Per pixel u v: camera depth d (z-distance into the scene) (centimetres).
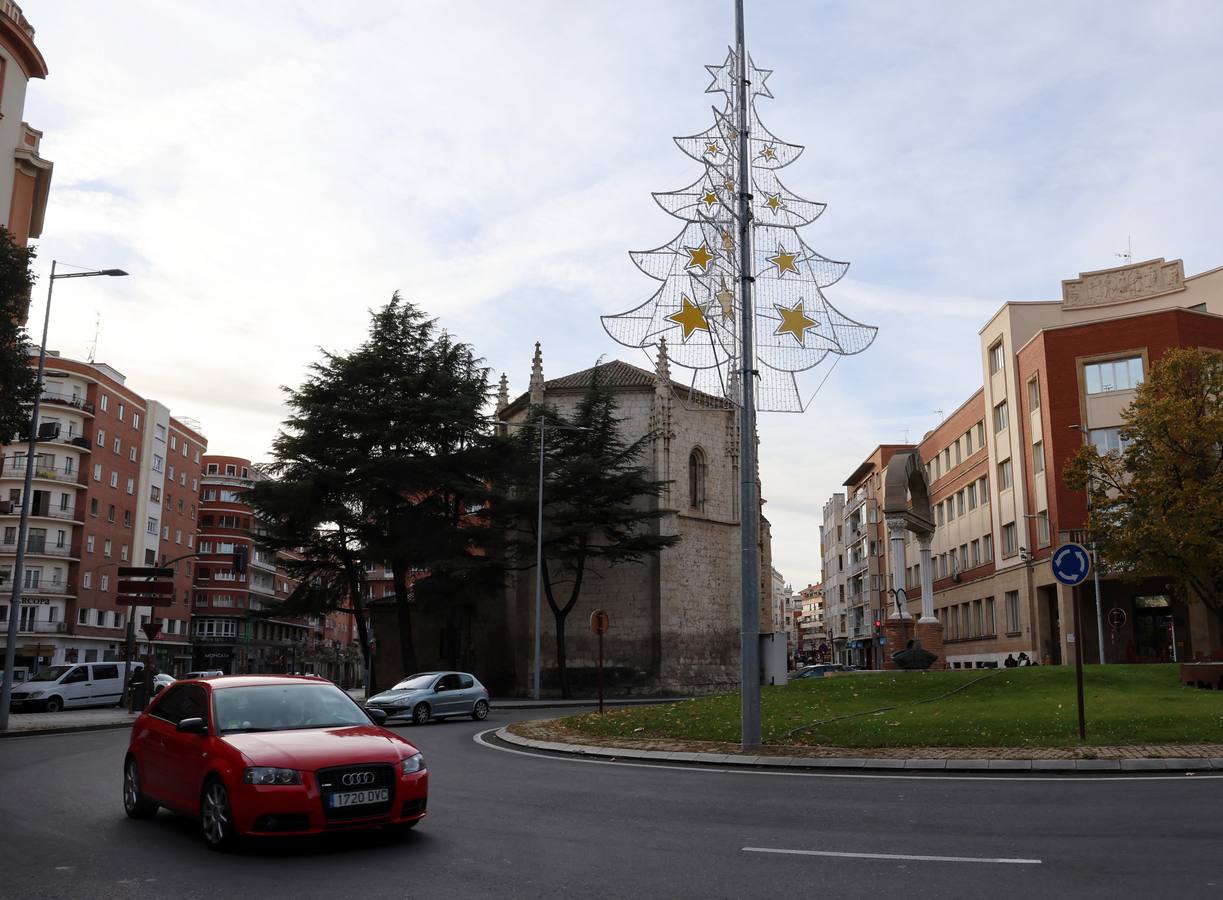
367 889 704
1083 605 4675
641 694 4681
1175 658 4481
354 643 13162
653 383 4928
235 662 9831
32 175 3575
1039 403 4912
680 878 729
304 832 821
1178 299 5084
